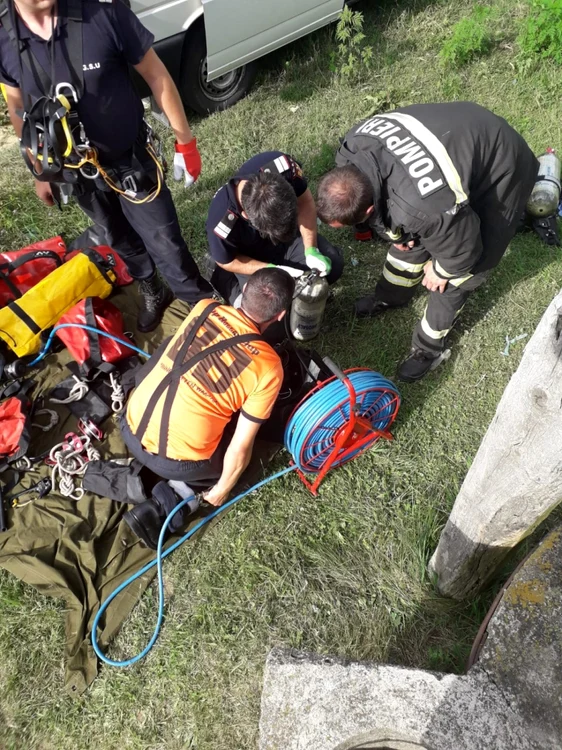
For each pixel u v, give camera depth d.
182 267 3.20
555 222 3.87
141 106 2.61
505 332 3.56
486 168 2.46
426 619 2.57
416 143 2.31
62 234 4.12
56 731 2.40
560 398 1.32
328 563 2.76
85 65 2.24
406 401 3.30
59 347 3.51
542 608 1.85
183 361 2.42
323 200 2.32
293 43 5.36
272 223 2.38
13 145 4.78
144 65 2.47
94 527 2.85
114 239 3.16
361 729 1.73
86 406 3.24
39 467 3.04
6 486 2.96
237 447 2.52
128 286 3.85
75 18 2.16
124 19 2.28
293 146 4.59
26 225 4.14
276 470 3.08
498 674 1.77
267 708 1.81
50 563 2.72
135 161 2.65
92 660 2.53
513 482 1.68
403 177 2.29
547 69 4.87
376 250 4.00
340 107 4.82
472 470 1.85
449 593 2.54
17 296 3.56
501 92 4.84
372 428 2.81
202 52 4.34
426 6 5.72
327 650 2.53
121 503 2.93
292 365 3.07
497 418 1.59
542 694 1.71
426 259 3.10
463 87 4.91
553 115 4.61
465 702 1.73
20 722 2.43
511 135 2.50
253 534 2.86
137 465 2.90
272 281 2.31
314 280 2.94
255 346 2.36
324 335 3.62
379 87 4.98
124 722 2.41
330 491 2.99
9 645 2.58
